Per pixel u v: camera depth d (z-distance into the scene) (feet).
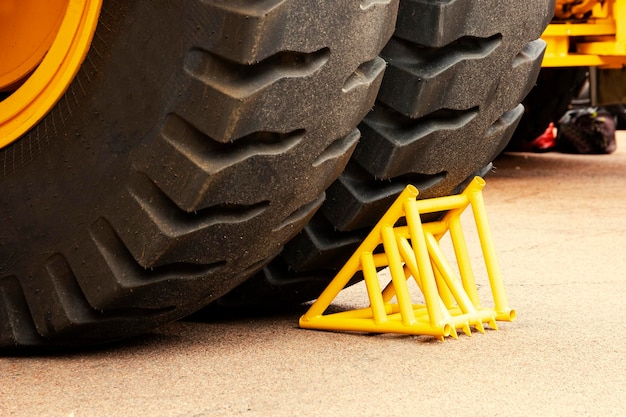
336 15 11.21
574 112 44.39
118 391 11.43
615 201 30.17
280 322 15.12
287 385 11.68
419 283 14.17
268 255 12.76
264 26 10.75
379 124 13.35
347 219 13.85
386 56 13.11
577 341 13.94
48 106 12.10
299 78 11.21
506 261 20.88
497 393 11.44
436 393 11.41
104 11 11.57
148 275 11.97
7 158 12.51
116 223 11.80
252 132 11.26
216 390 11.47
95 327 12.45
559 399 11.26
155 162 11.44
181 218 11.64
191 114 11.16
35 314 12.55
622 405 11.07
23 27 12.86
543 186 33.58
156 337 14.06
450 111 13.46
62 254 12.24
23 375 12.09
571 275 19.33
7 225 12.55
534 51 14.15
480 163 14.53
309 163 11.89
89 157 11.90
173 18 11.10
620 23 33.71
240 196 11.60
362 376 12.08
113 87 11.61
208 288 12.48
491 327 14.66
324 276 14.92
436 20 12.69
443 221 15.03
